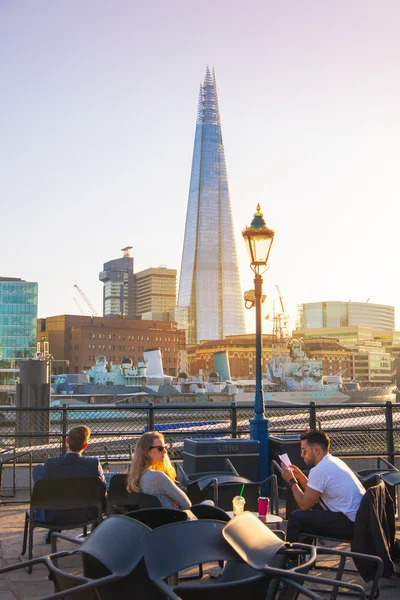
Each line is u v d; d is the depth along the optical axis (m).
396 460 14.45
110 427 47.00
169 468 7.39
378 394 139.38
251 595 4.36
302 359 131.62
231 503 9.19
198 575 7.23
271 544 4.58
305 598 6.40
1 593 6.70
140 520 5.16
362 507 6.44
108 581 4.16
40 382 32.31
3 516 10.65
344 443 25.27
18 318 170.88
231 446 10.62
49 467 7.73
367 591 6.67
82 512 7.59
